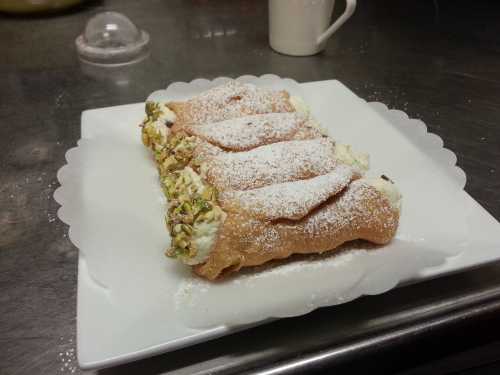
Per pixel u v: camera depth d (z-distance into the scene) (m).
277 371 0.20
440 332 0.23
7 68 0.48
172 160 0.30
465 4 0.67
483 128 0.40
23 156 0.35
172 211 0.25
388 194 0.28
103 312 0.22
